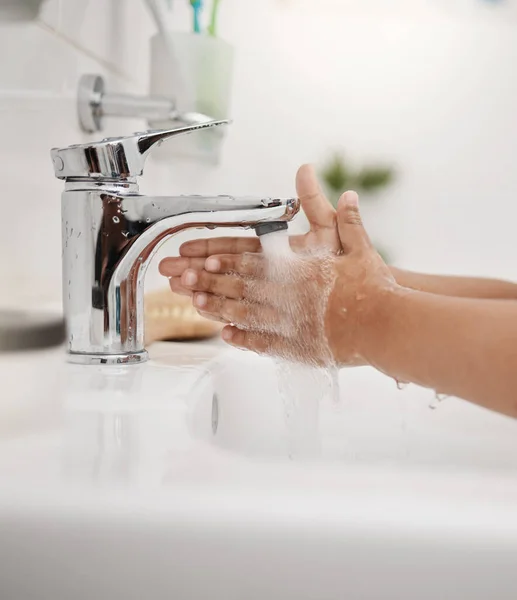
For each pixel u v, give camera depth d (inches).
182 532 7.6
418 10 48.6
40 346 18.6
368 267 17.0
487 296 22.2
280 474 9.0
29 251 19.8
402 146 49.3
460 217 49.9
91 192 17.1
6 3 17.4
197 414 14.6
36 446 10.4
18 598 7.8
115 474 9.0
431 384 14.4
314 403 17.7
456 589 7.3
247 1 47.4
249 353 22.4
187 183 40.6
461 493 8.2
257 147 48.3
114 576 7.7
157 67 33.3
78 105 23.6
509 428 21.0
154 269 33.9
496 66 48.9
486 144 49.5
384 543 7.4
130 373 16.9
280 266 17.7
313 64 48.4
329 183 48.5
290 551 7.5
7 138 18.1
